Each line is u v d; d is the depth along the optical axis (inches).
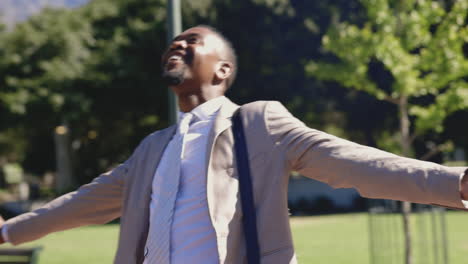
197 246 68.4
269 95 999.6
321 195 1040.2
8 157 2192.4
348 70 342.6
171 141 77.7
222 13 965.2
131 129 1346.0
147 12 1139.3
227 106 75.2
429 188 58.3
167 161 75.6
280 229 67.2
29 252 209.8
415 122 336.5
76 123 1228.5
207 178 68.9
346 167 63.4
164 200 71.8
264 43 962.1
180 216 70.1
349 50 340.2
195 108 77.5
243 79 985.5
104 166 1519.4
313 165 66.6
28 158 1561.3
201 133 73.7
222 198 68.1
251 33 970.7
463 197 58.3
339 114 1163.3
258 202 67.9
